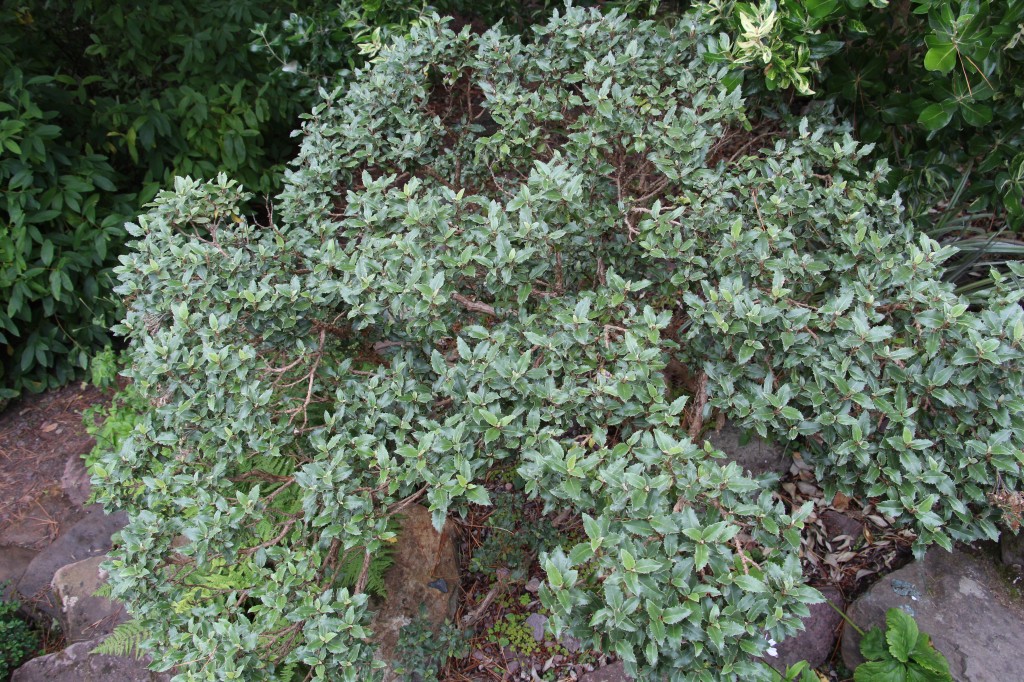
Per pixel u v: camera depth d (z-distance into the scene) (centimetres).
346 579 256
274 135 453
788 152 266
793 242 240
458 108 417
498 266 212
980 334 190
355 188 327
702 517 171
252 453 224
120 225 382
